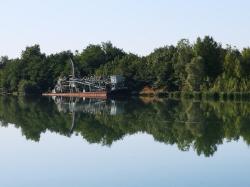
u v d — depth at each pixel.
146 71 166.75
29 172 35.44
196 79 142.25
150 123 66.44
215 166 37.12
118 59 190.25
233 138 51.31
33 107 101.81
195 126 62.41
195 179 32.91
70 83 179.00
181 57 154.25
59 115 80.50
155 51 184.12
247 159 39.75
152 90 162.88
